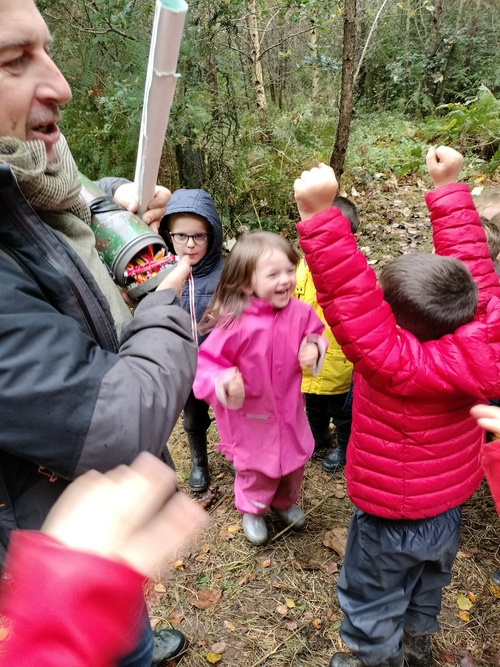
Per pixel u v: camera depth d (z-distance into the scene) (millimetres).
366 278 1338
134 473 587
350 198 6059
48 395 726
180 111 4277
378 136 8203
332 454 2688
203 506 2518
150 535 556
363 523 1563
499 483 1140
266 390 1930
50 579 529
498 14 11414
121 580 522
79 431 748
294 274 1902
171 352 874
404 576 1566
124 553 535
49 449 754
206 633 1934
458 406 1396
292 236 5051
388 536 1506
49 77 808
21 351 721
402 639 1627
